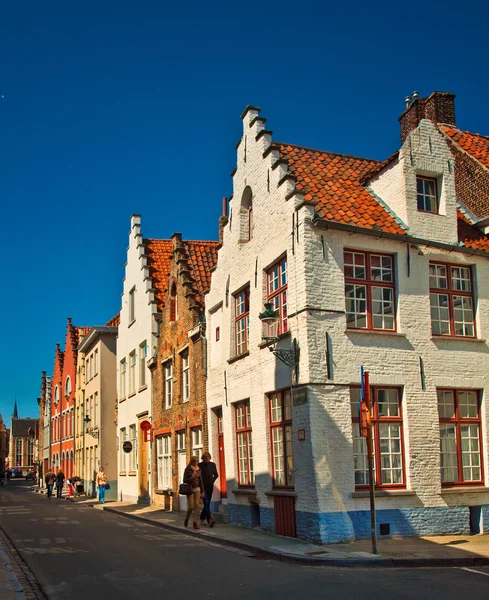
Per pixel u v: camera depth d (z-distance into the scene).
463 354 16.62
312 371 14.84
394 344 15.85
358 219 16.20
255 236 18.14
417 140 17.14
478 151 19.95
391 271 16.41
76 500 36.75
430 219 16.88
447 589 9.28
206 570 11.28
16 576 10.82
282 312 16.62
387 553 12.62
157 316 28.25
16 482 101.50
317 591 9.28
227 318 19.92
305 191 16.00
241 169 19.34
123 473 33.34
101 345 38.72
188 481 17.61
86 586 9.98
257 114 18.89
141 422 29.11
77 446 47.31
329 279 15.43
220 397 20.09
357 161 19.27
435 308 16.78
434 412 15.98
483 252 17.17
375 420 15.46
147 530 18.39
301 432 14.96
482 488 16.09
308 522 14.52
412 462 15.49
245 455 18.59
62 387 56.69
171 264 25.89
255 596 9.02
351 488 14.72
